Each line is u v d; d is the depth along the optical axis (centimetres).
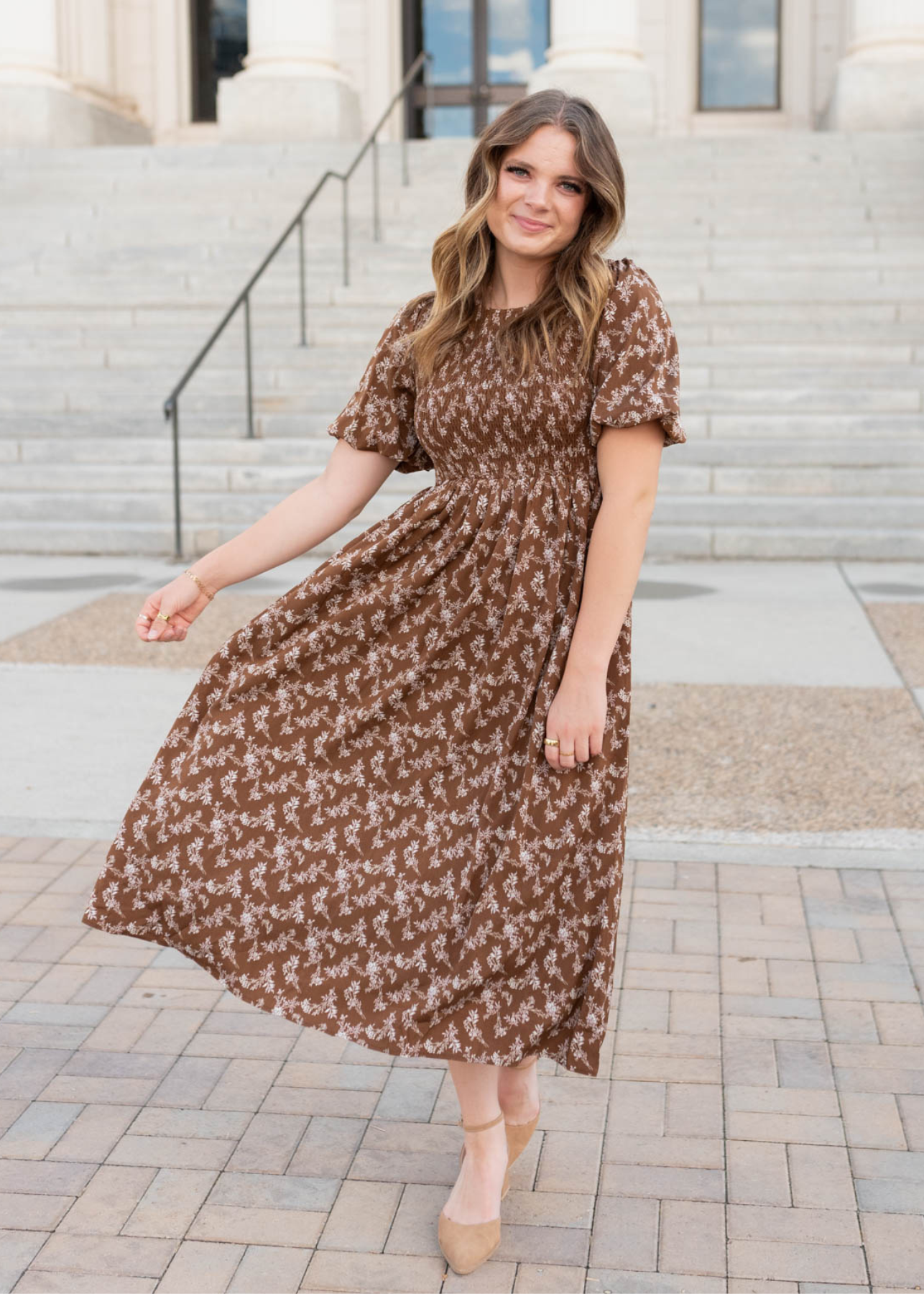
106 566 888
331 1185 254
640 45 1855
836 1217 243
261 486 980
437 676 229
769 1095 281
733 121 1864
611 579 217
